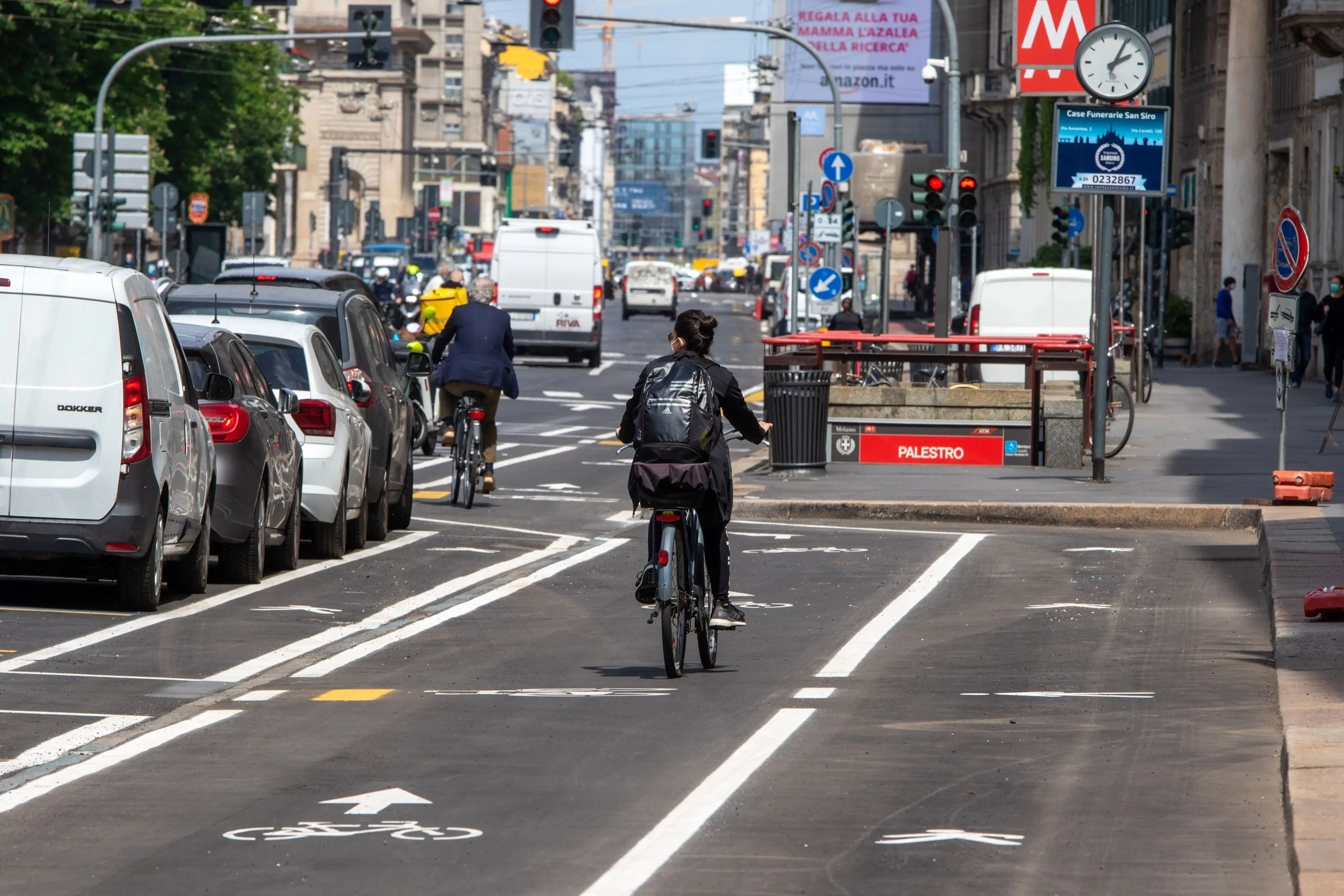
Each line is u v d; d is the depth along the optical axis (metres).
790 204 127.62
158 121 160.38
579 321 129.88
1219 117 136.12
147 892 16.48
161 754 22.39
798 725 24.14
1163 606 35.47
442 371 54.75
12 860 17.53
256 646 30.70
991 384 67.31
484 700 26.14
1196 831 18.56
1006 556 43.78
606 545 46.44
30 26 146.00
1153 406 91.44
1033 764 21.73
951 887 16.56
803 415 60.53
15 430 32.47
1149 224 131.50
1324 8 98.50
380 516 46.72
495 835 18.47
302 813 19.41
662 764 21.81
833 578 40.03
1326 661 27.66
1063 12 77.75
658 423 27.91
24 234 157.12
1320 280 115.00
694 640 31.72
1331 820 17.89
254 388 39.25
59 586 37.31
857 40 186.62
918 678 27.83
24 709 24.98
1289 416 85.00
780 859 17.53
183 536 35.00
